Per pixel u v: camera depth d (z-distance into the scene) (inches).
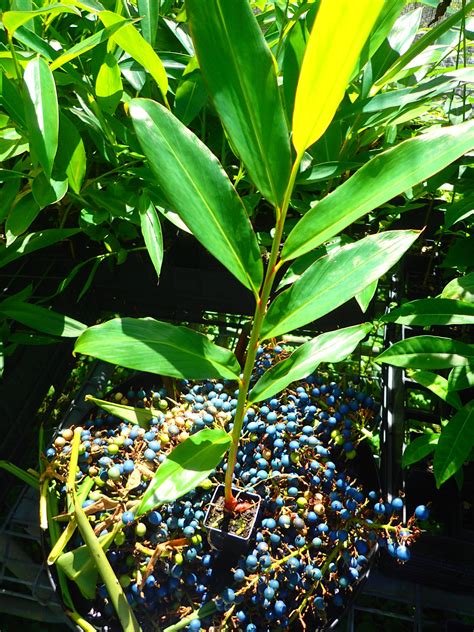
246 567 22.5
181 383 31.0
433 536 27.8
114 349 17.6
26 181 33.6
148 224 27.2
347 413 27.6
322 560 23.5
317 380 29.3
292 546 23.6
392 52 32.9
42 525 24.0
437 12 29.5
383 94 28.1
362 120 32.8
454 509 29.9
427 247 40.1
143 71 31.9
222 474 25.3
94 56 29.6
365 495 27.1
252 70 14.0
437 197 39.4
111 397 30.5
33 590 27.8
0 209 29.9
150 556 23.6
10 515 29.0
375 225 40.1
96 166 39.1
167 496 18.8
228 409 26.9
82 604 24.6
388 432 32.1
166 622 23.9
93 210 32.1
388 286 41.8
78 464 26.4
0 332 32.0
